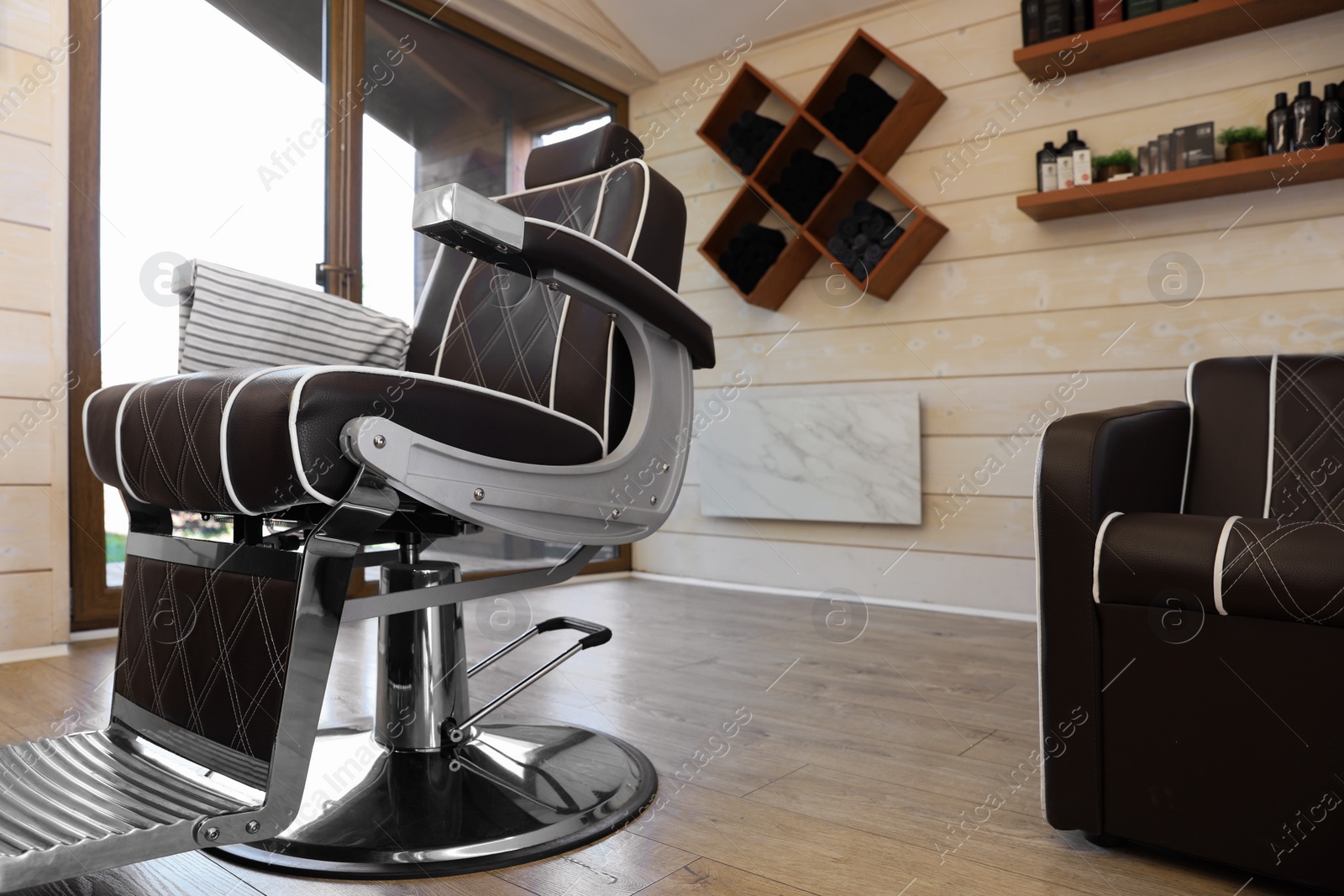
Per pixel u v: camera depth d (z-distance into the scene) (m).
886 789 1.21
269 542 1.10
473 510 0.92
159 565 1.02
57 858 0.69
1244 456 1.37
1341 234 2.26
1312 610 0.86
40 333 2.04
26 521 2.02
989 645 2.22
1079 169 2.50
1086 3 2.48
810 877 0.94
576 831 1.02
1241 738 0.92
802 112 2.98
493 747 1.21
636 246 1.20
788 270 3.09
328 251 2.58
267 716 0.83
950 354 2.85
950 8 2.86
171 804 0.81
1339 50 2.26
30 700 1.62
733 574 3.29
